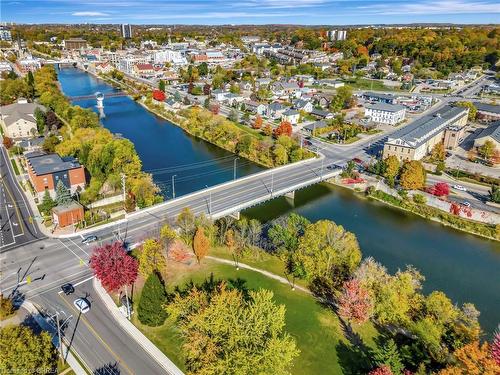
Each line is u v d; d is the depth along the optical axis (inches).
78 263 3865.7
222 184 5772.6
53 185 5187.0
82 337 2967.5
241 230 4365.2
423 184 5871.1
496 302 3794.3
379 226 5162.4
